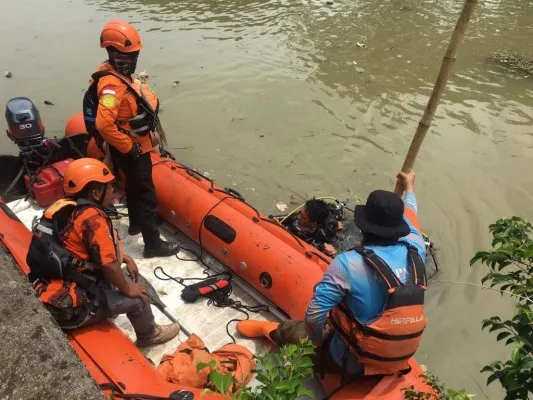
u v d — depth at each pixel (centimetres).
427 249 434
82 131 475
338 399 241
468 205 500
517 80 735
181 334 324
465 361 344
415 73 752
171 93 689
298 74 743
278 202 509
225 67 757
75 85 698
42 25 892
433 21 941
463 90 708
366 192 521
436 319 376
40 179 432
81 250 249
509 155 573
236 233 360
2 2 1001
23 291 206
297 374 155
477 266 427
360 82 726
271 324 311
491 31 904
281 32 884
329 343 240
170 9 979
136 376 235
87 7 983
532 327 168
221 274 374
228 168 554
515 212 491
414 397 210
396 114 652
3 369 175
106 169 256
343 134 613
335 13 972
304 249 340
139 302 278
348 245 409
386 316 200
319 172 551
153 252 387
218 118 640
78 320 251
